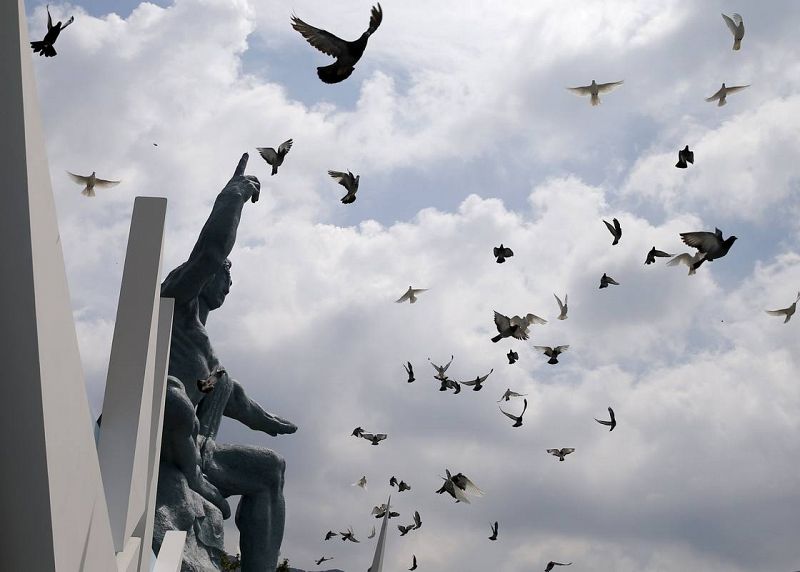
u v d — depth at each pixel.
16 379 7.98
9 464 8.35
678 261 17.23
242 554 40.31
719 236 15.99
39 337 7.86
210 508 36.88
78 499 9.70
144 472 19.06
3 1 7.13
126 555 17.17
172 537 26.95
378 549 33.25
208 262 38.78
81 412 9.44
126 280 18.33
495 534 25.67
